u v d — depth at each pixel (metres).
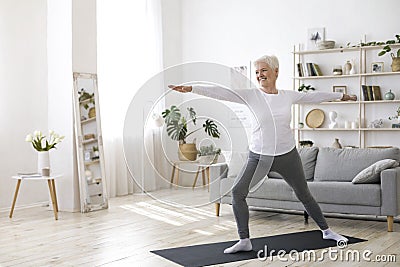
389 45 7.42
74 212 6.29
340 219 5.76
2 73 6.42
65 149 6.39
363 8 7.74
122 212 6.27
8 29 6.47
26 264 3.88
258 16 8.50
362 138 7.71
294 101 4.17
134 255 4.12
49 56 6.53
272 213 6.15
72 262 3.92
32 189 6.73
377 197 5.09
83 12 6.43
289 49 8.25
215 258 4.00
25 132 6.66
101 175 6.56
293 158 4.11
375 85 7.67
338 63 7.91
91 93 6.55
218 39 8.85
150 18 8.42
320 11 8.02
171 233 4.99
